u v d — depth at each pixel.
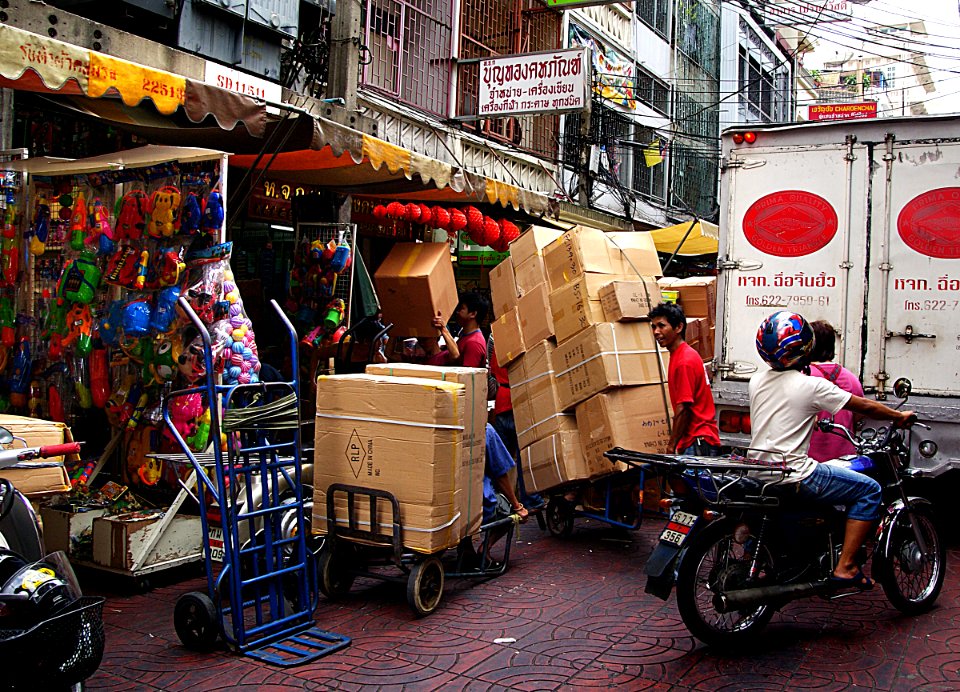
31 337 6.16
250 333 5.64
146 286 5.54
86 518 5.35
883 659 4.16
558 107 11.08
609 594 5.22
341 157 6.75
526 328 6.65
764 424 4.38
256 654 4.15
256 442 4.47
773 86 27.56
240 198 7.86
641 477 6.19
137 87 4.66
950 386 5.92
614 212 17.17
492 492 5.46
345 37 9.65
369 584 5.43
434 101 12.44
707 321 8.27
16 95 6.85
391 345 8.25
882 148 6.11
